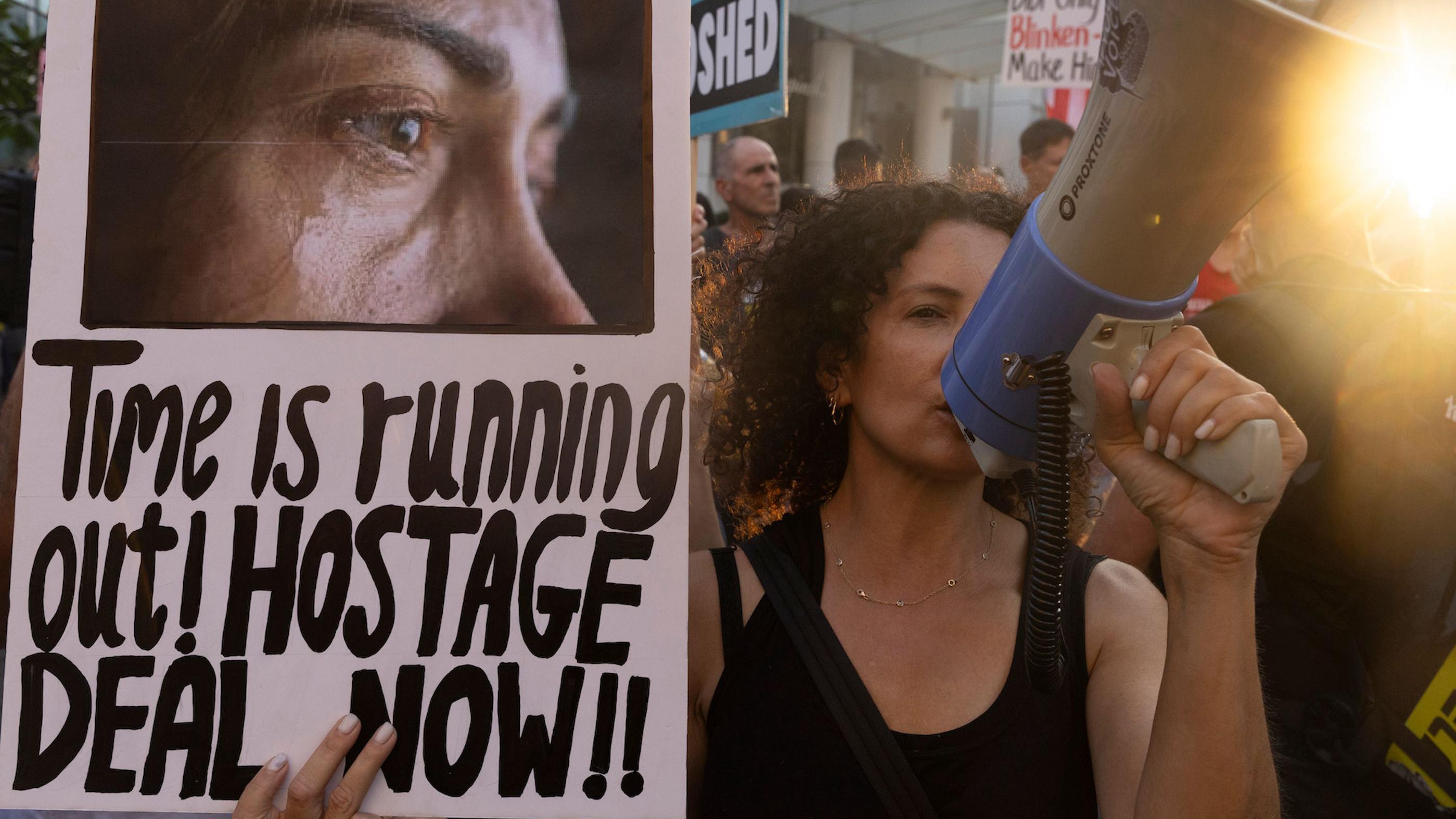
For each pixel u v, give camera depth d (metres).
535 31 1.07
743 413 1.31
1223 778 0.83
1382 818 1.63
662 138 1.07
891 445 1.09
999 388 0.90
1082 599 1.11
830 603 1.14
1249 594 0.82
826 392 1.21
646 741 1.04
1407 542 1.59
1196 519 0.81
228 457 1.05
